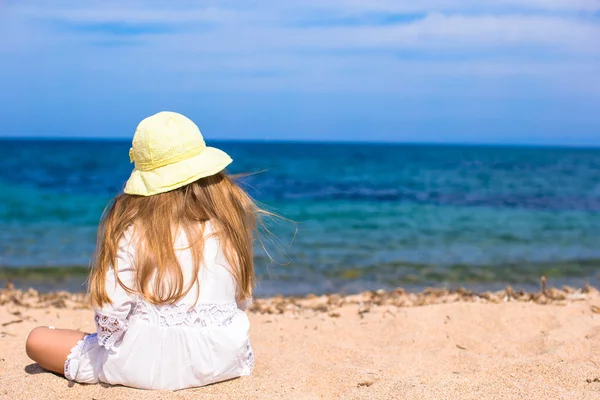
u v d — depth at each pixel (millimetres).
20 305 5309
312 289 6973
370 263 8430
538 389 2779
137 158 2686
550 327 4152
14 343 3832
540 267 8211
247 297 2885
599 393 2705
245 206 2914
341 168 37031
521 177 29391
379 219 13297
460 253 9234
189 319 2639
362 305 5402
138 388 2705
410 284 7230
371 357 3605
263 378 2953
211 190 2746
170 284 2580
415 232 11406
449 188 22328
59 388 2766
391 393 2770
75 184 21422
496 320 4312
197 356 2652
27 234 10641
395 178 28172
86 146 75312
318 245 9852
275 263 8383
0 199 16266
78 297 5930
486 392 2760
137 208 2641
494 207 15750
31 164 34250
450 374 3125
